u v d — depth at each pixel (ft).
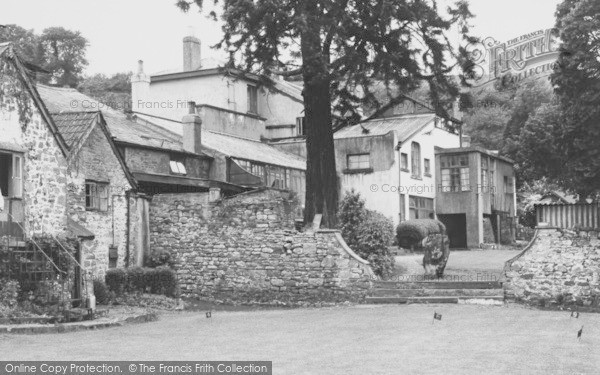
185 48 160.45
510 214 184.44
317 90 97.60
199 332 62.44
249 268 94.48
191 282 96.78
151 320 73.31
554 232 84.58
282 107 163.63
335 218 97.30
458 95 96.53
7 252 69.62
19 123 74.23
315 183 97.45
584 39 98.43
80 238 79.97
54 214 77.46
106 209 91.20
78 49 227.20
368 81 95.45
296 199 97.25
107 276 87.56
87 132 88.07
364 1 91.76
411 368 43.86
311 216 97.09
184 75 157.07
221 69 96.73
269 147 152.15
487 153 170.50
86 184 88.63
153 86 159.63
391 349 51.80
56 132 77.87
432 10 92.32
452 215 170.81
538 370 43.83
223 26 92.07
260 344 54.54
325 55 92.63
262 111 164.86
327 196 97.19
